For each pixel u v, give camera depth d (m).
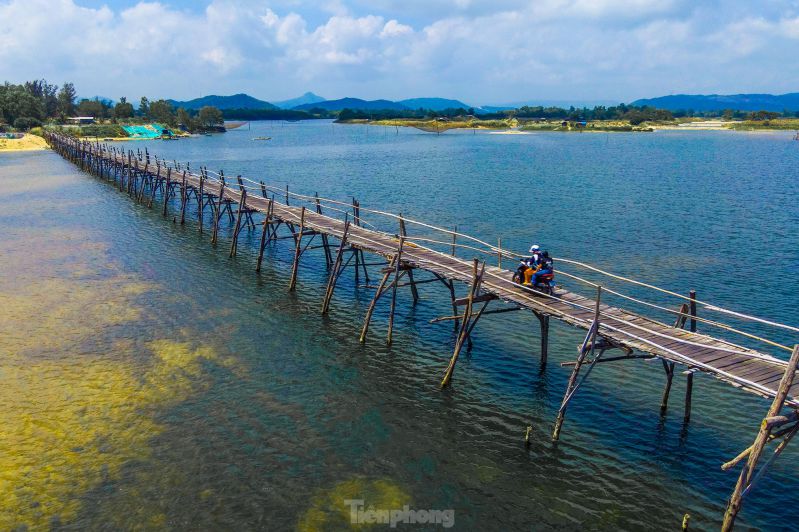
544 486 18.17
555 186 83.06
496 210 64.19
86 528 16.30
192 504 17.25
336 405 22.80
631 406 22.77
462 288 37.12
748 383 16.28
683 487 18.11
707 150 146.38
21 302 33.56
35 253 44.53
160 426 21.12
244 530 16.23
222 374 25.12
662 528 16.47
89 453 19.56
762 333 29.28
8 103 181.62
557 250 46.41
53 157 123.88
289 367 25.94
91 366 25.69
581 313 22.78
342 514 16.88
